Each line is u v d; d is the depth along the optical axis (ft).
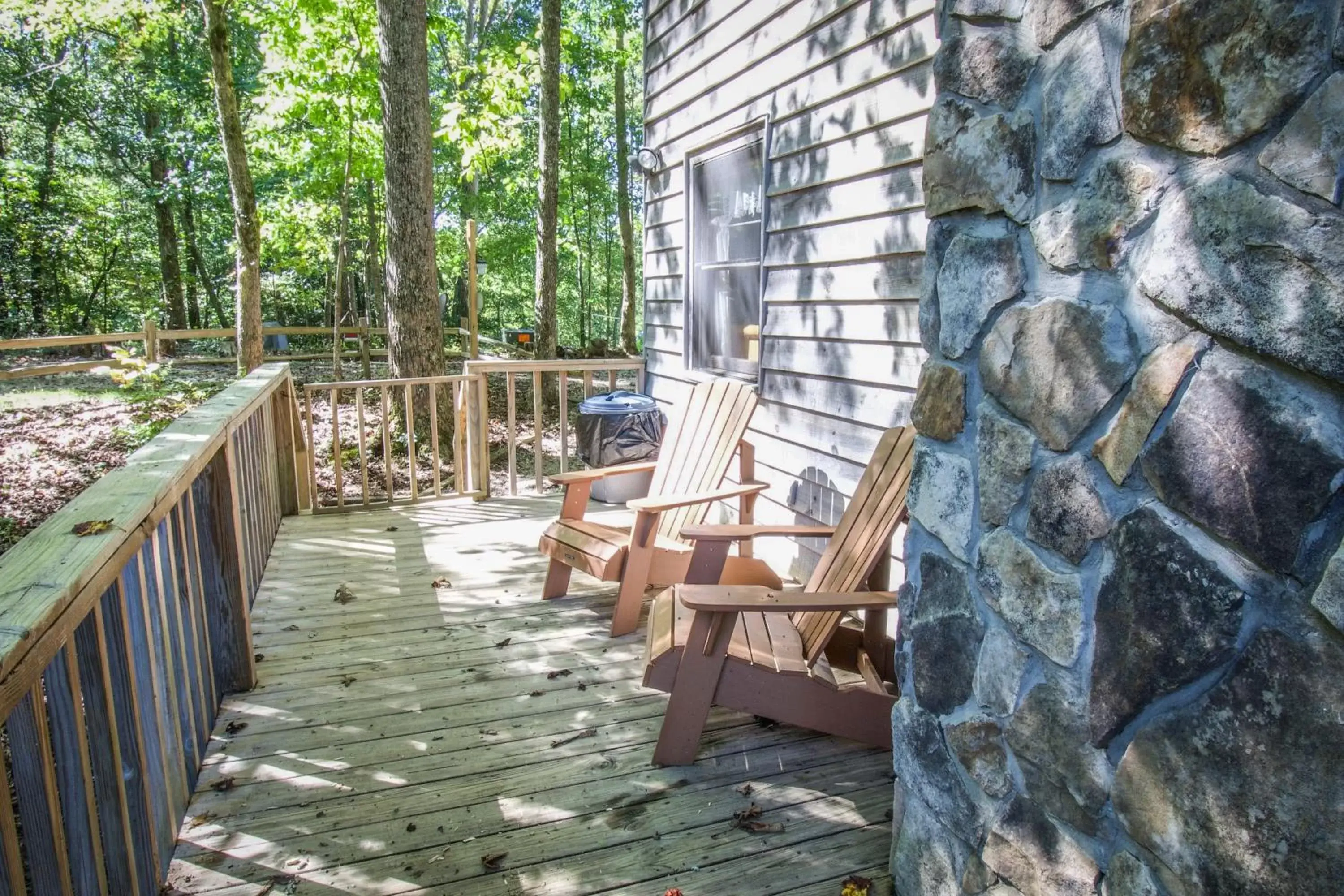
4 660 3.07
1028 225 4.48
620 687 9.14
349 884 5.98
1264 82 3.11
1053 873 4.40
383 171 33.32
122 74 54.19
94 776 5.13
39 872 3.98
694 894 5.95
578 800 7.04
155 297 66.85
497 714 8.50
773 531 8.64
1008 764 4.74
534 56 33.32
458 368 38.68
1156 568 3.66
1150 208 3.68
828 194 11.30
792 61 12.01
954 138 5.07
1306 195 2.96
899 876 5.98
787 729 8.32
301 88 29.78
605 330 87.04
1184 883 3.57
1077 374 4.11
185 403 31.76
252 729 8.13
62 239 57.11
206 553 8.58
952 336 5.19
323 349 57.62
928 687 5.55
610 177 66.95
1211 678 3.40
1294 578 3.03
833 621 7.95
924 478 5.55
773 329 13.02
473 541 14.52
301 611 11.25
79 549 4.28
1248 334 3.19
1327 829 2.94
